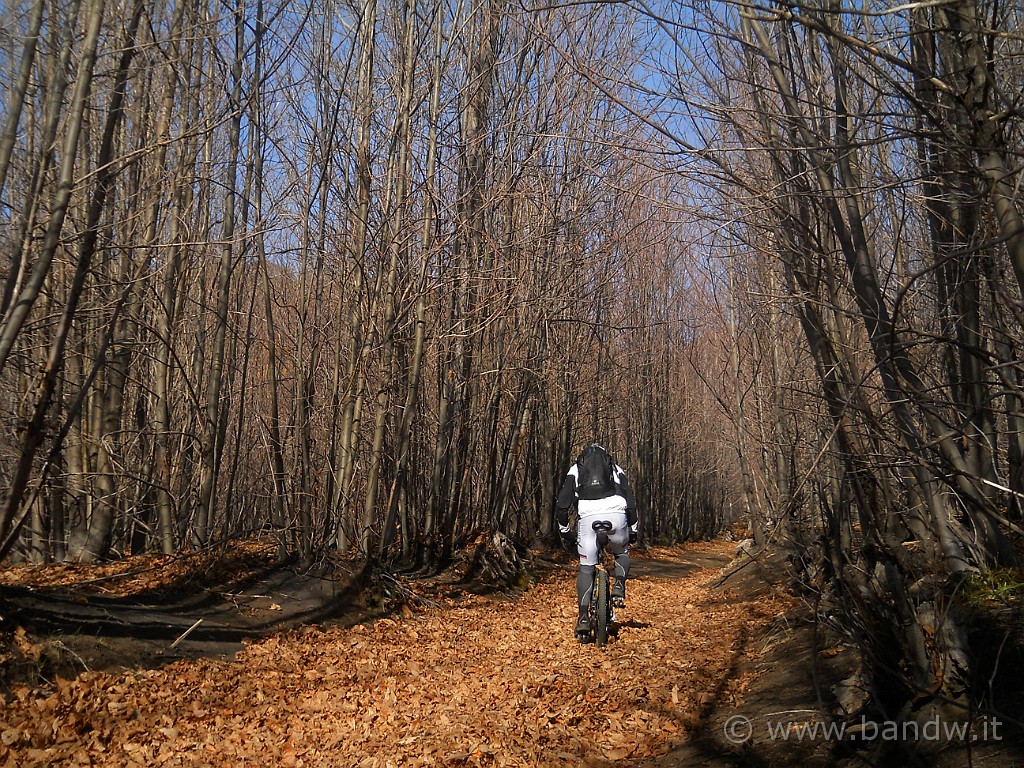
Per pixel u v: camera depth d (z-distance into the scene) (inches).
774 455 437.1
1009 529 174.1
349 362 497.7
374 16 511.5
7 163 284.7
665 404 1462.8
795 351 360.8
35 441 286.5
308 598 412.2
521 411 731.4
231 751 227.5
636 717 253.8
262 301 617.3
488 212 610.5
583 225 695.1
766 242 246.8
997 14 179.0
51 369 291.6
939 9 180.4
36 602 288.7
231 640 335.6
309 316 531.5
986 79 162.7
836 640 275.9
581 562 367.9
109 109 310.3
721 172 204.4
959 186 189.8
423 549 597.0
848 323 241.9
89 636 282.2
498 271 617.0
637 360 1211.9
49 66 316.5
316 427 513.7
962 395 213.3
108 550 479.8
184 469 569.9
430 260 530.6
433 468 609.0
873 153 237.3
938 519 207.6
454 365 621.3
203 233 514.6
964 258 199.6
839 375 218.2
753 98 217.9
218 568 409.7
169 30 364.5
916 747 159.6
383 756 222.7
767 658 307.1
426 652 371.2
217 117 376.8
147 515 558.6
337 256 510.6
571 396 991.6
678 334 1219.9
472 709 269.6
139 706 249.4
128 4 316.8
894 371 170.6
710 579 732.0
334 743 238.1
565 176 634.2
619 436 1379.2
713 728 231.1
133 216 387.2
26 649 259.0
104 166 297.0
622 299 1072.8
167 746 227.8
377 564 486.9
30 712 232.1
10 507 281.9
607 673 313.7
